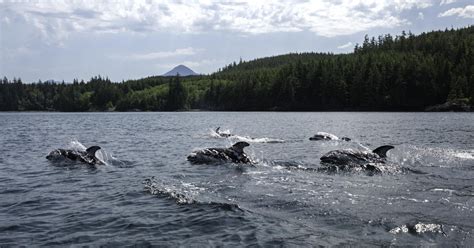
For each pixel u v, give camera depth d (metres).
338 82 139.38
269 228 11.91
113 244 10.79
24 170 21.67
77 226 12.18
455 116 87.44
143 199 15.17
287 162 23.81
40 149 32.06
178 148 32.19
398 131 47.34
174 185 17.44
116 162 24.45
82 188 17.17
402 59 145.50
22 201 15.07
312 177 19.34
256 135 44.28
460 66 131.25
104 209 13.93
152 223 12.40
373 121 70.19
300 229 11.83
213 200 14.91
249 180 18.59
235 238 11.16
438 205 14.17
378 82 131.62
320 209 13.78
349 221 12.48
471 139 37.28
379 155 23.27
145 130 54.91
